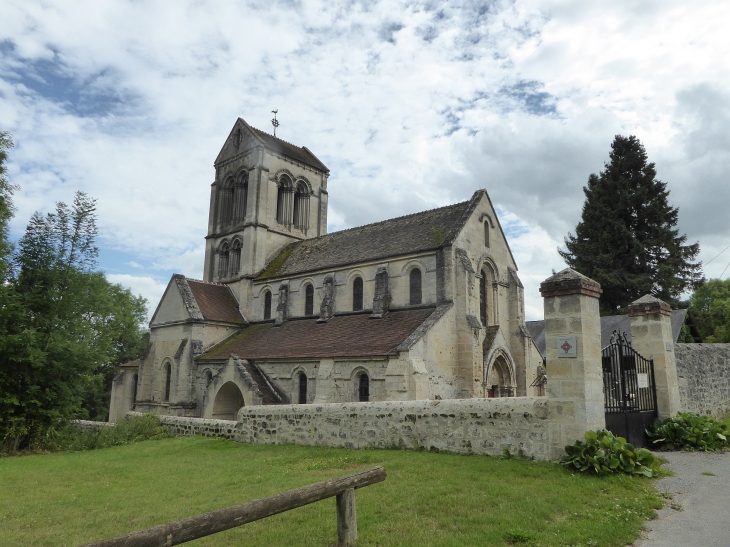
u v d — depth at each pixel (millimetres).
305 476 14953
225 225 49938
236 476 15797
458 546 8719
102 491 14727
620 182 54406
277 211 48906
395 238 36906
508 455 15477
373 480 9438
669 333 20094
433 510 10805
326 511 11062
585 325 14797
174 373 38812
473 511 10633
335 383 29422
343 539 8922
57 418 28938
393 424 18500
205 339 40438
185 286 42750
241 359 34844
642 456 13812
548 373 15031
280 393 32281
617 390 17562
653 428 18359
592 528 9461
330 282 37500
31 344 27000
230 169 50312
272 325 40312
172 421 29359
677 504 11180
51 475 17641
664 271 49875
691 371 25656
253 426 23672
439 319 29781
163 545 6012
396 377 26688
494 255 36000
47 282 29234
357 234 41188
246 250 45438
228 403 34781
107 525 11070
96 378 32719
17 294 27812
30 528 11117
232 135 51000
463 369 30312
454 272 31797
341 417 20141
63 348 28562
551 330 15188
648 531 9609
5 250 28359
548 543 8820
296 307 39688
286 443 21984
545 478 13039
